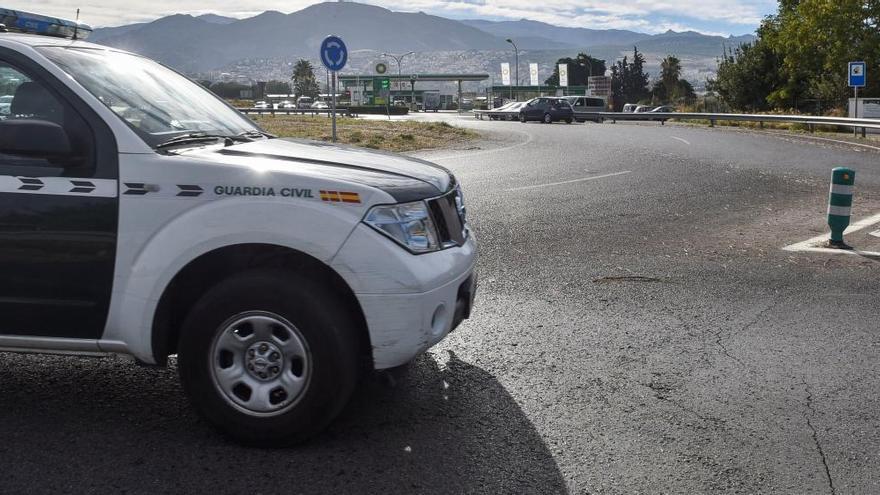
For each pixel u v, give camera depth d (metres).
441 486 3.31
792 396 4.35
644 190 13.14
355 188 3.58
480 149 22.28
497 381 4.54
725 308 6.14
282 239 3.51
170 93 4.45
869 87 44.50
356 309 3.69
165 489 3.23
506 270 7.38
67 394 4.27
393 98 125.75
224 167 3.63
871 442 3.78
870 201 12.27
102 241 3.62
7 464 3.42
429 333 3.67
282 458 3.55
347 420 3.97
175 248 3.56
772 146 23.31
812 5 45.69
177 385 4.46
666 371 4.73
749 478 3.42
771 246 8.67
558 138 27.81
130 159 3.65
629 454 3.63
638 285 6.87
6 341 3.75
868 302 6.34
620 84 131.00
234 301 3.53
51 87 3.73
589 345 5.20
